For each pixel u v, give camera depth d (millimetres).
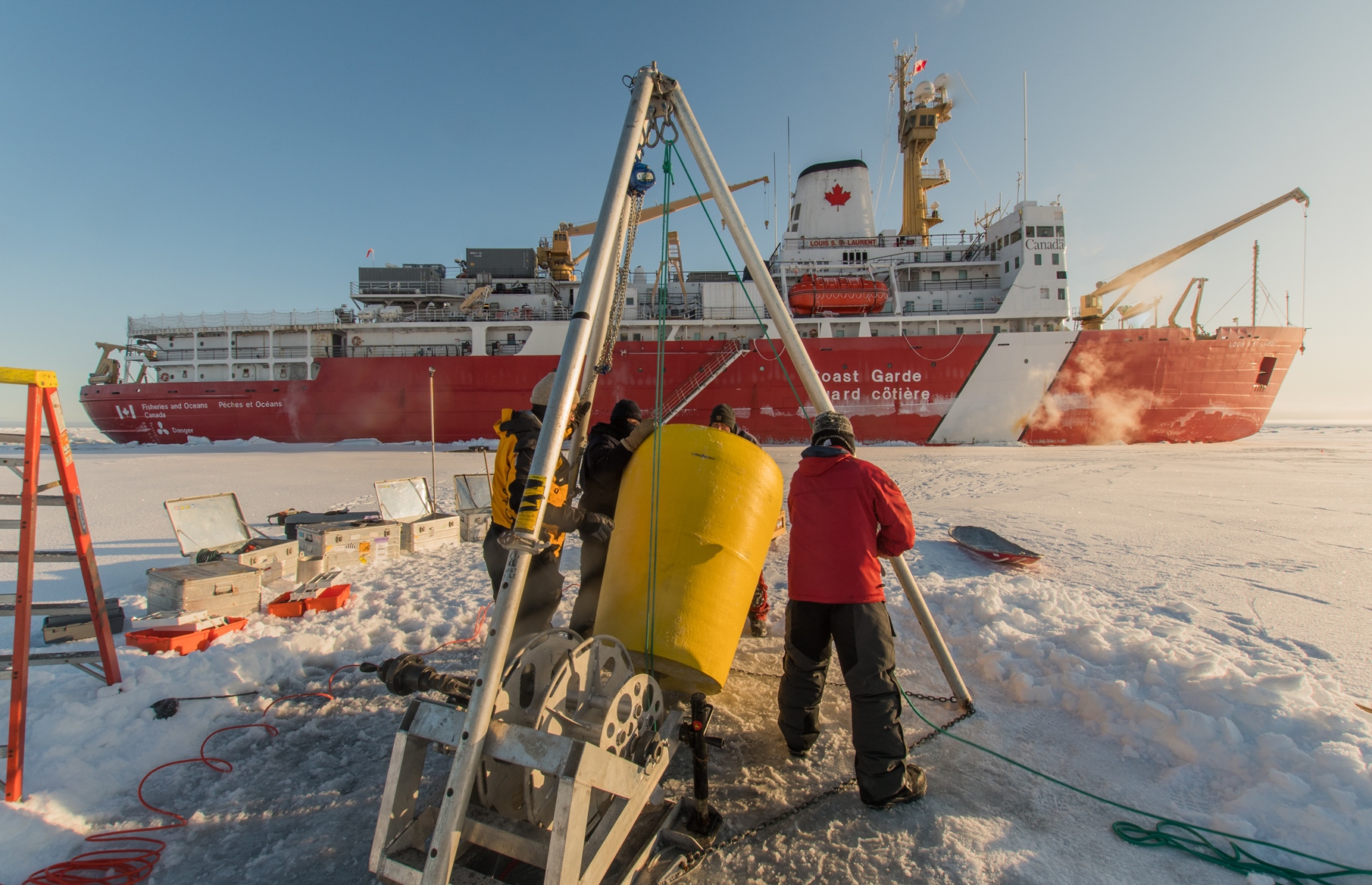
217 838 2180
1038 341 25000
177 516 5438
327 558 5758
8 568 6414
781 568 5758
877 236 28641
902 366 25219
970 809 2289
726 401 25344
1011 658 3484
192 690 3201
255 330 26875
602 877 1722
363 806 2363
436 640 4137
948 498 10914
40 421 2502
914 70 30641
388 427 25812
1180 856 2006
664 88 2795
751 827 2215
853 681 2391
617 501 3168
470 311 26656
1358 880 1848
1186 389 25125
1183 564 5844
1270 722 2574
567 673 1899
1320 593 4766
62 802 2279
